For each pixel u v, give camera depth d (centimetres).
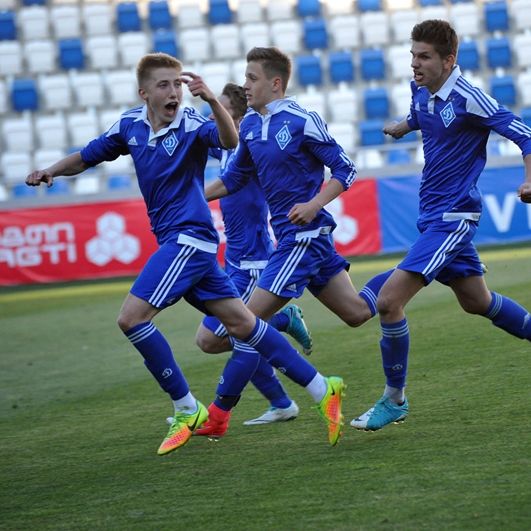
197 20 6712
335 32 6538
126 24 6669
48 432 1792
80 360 2591
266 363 1689
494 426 1496
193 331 2931
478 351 2122
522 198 1445
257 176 1720
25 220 4594
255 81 1605
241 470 1405
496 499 1148
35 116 6109
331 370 2127
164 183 1464
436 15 6581
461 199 1527
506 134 1484
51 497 1356
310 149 1578
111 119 5944
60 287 4409
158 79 1438
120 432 1736
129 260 4612
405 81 6253
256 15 6738
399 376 1520
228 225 1853
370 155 5581
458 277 1573
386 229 4597
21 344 2920
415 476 1274
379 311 1516
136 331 1435
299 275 1605
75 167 1556
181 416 1470
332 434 1449
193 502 1268
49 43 6412
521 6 6525
